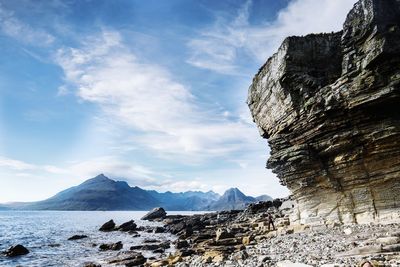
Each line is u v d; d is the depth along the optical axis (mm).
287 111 32938
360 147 27547
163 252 42625
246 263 20641
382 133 26078
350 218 28312
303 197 32844
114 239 63062
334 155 29516
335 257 17406
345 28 28344
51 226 107812
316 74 33031
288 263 17312
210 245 36281
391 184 26266
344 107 27219
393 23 25266
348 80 27188
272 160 33844
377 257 15555
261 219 59719
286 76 32625
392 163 26203
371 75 25484
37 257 40094
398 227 22828
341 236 24000
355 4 27688
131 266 32500
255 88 41406
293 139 32625
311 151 30672
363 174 27812
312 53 33469
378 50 24625
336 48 33781
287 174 33062
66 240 60750
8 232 79312
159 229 81188
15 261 37188
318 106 29078
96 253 43469
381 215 26266
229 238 38250
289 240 27547
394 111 25797
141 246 47344
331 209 30062
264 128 40000
